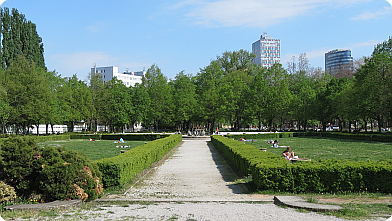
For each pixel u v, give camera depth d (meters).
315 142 33.44
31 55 56.72
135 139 43.16
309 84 63.34
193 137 46.53
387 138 31.98
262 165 9.91
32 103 43.03
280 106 55.56
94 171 9.24
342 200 8.16
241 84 58.94
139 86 62.25
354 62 71.81
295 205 7.34
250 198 8.70
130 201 8.38
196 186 11.03
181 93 59.41
